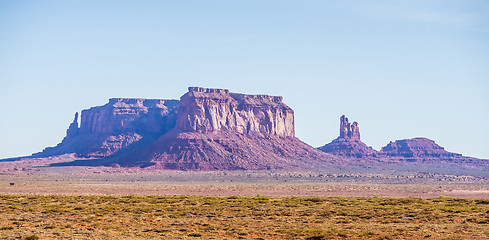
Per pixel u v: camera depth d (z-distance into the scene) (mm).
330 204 109875
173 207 103625
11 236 65875
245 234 72875
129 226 79562
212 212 95375
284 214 93312
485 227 77125
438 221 84000
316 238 70562
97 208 101250
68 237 67188
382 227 77812
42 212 94312
